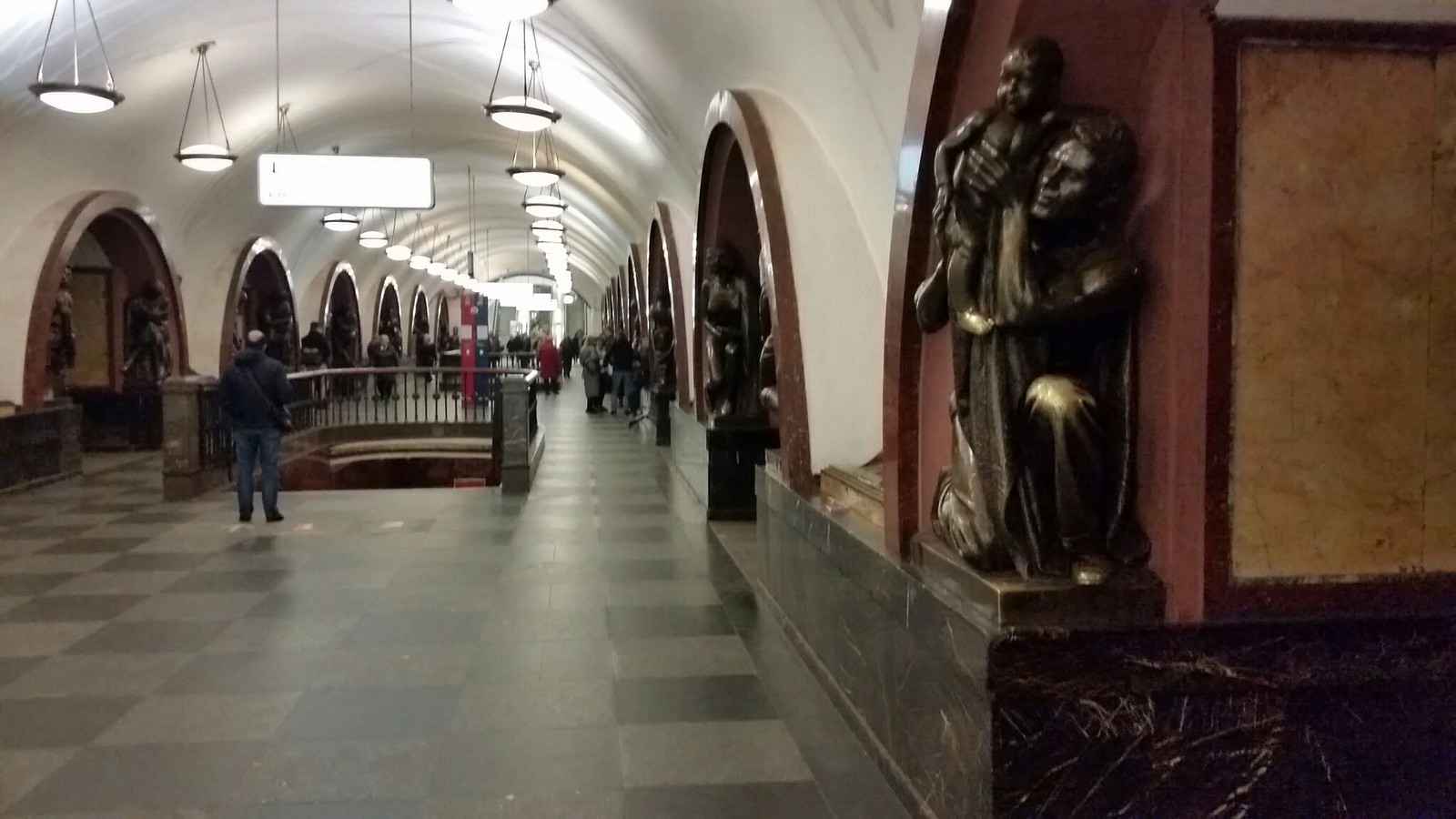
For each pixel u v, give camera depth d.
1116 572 2.51
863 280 5.30
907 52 4.03
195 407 9.60
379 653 4.84
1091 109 2.52
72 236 11.05
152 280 13.50
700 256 8.85
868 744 3.62
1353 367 2.42
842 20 4.45
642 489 10.32
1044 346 2.60
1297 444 2.42
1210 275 2.36
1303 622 2.43
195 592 6.02
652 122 10.48
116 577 6.41
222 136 13.10
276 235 18.25
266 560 6.93
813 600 4.55
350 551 7.25
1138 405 2.57
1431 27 2.38
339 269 23.45
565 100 13.13
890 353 3.40
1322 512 2.44
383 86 13.94
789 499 5.08
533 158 16.48
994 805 2.41
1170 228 2.45
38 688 4.36
